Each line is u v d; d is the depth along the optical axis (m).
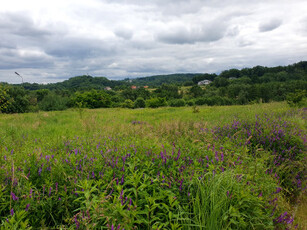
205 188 2.45
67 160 3.13
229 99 64.38
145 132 6.41
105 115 16.39
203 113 15.41
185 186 2.52
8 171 2.55
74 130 8.32
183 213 2.06
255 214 2.15
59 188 2.47
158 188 2.38
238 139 4.63
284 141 4.32
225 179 2.46
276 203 2.48
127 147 3.87
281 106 14.28
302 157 3.88
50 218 2.16
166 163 3.15
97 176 2.73
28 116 15.34
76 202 2.24
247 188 2.35
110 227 1.72
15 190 2.28
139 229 1.99
